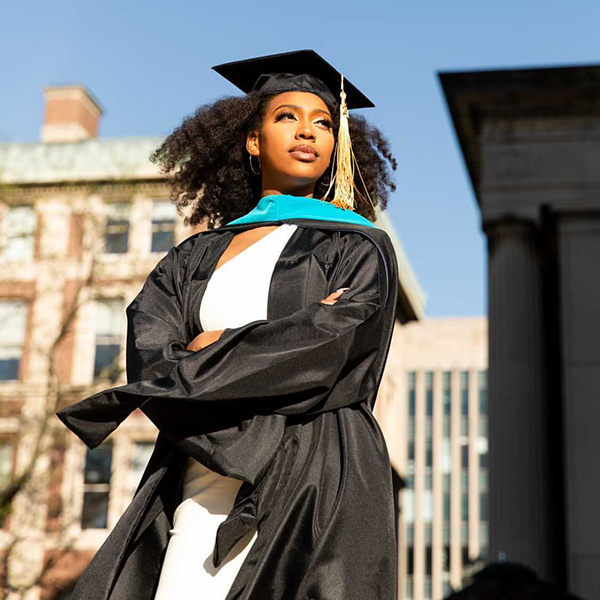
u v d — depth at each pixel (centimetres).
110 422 210
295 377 205
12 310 2844
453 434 9181
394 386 4172
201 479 216
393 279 234
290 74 263
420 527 9112
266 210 242
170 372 212
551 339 1772
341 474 210
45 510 2536
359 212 291
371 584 203
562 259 1720
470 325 9406
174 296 237
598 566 1569
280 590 201
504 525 1625
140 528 217
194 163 290
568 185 1739
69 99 3378
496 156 1761
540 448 1666
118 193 2728
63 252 2803
